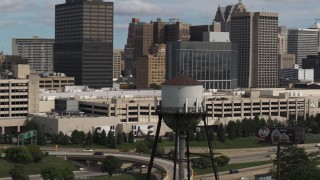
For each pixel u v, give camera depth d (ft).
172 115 526.16
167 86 529.45
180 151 548.31
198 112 525.34
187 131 541.75
